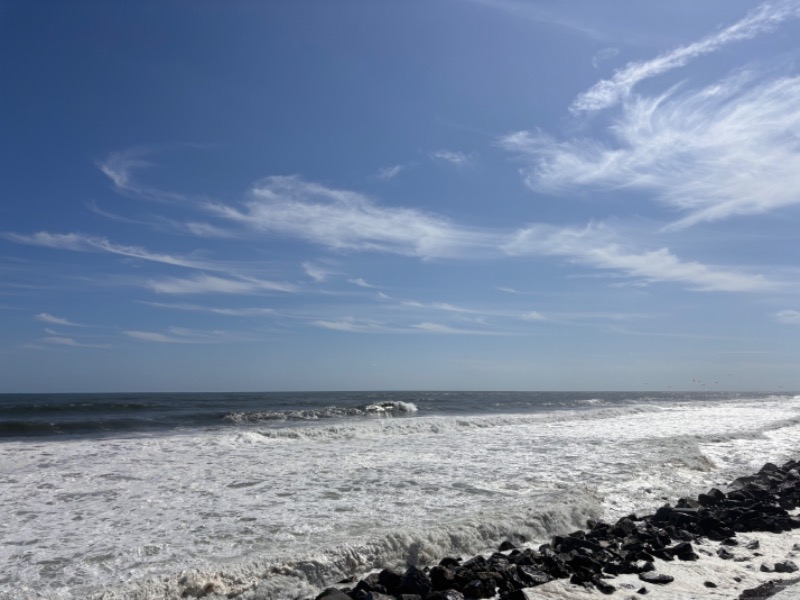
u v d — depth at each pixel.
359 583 6.40
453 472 13.12
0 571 6.57
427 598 6.09
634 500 11.12
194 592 6.07
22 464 13.07
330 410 31.52
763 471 14.58
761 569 7.50
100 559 7.01
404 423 22.98
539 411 36.31
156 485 11.21
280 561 6.83
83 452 14.94
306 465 13.70
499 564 7.15
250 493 10.68
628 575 7.21
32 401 54.66
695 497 11.66
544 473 13.17
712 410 41.50
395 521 8.88
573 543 8.07
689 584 6.87
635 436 21.00
